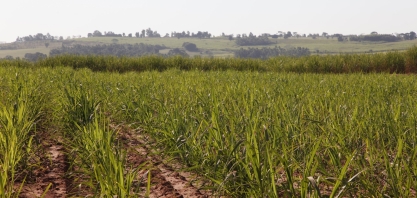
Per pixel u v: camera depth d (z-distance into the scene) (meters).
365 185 4.17
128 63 26.00
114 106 8.73
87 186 5.18
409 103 7.47
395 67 22.48
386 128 5.86
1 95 8.66
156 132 6.59
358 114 6.67
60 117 7.61
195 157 5.46
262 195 3.96
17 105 6.84
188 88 9.76
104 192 4.22
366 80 12.97
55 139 7.29
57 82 11.36
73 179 5.49
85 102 7.41
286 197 4.52
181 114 6.77
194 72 18.34
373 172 4.69
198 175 5.41
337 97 8.51
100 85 10.68
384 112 6.52
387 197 4.07
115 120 8.45
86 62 26.28
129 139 7.40
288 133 5.59
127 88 10.10
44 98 8.77
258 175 4.00
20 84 9.13
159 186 5.18
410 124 5.86
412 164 4.57
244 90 9.02
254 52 170.75
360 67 22.61
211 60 25.80
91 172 5.14
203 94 8.42
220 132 5.41
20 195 4.85
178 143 5.81
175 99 8.34
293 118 6.19
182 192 5.04
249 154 4.12
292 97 8.13
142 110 7.50
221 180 4.76
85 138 5.80
